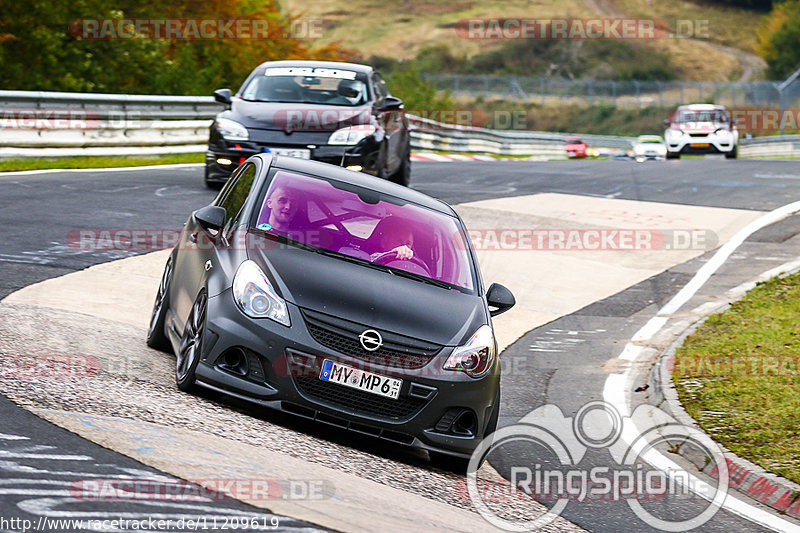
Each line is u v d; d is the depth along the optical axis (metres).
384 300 21.30
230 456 17.03
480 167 81.62
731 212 57.97
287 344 19.94
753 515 20.45
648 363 32.25
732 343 32.66
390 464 20.16
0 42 86.88
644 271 44.78
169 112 73.62
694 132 109.69
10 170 56.22
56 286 30.31
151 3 108.88
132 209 45.84
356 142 48.75
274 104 50.84
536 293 40.50
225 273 21.11
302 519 14.41
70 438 16.09
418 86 194.88
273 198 23.64
